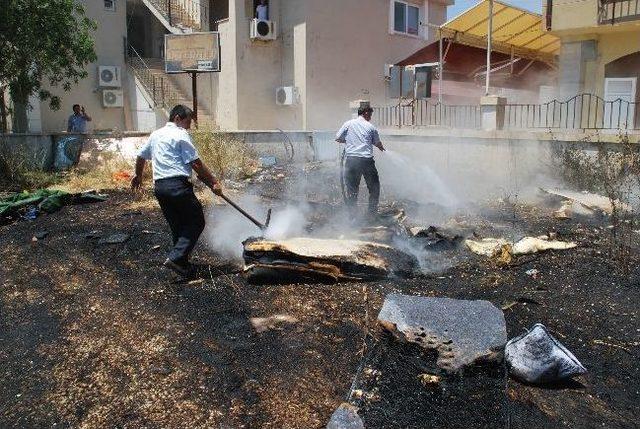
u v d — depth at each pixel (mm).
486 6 14594
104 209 8602
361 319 4379
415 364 3668
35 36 12000
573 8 13648
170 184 5039
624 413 3332
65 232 7180
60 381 3648
